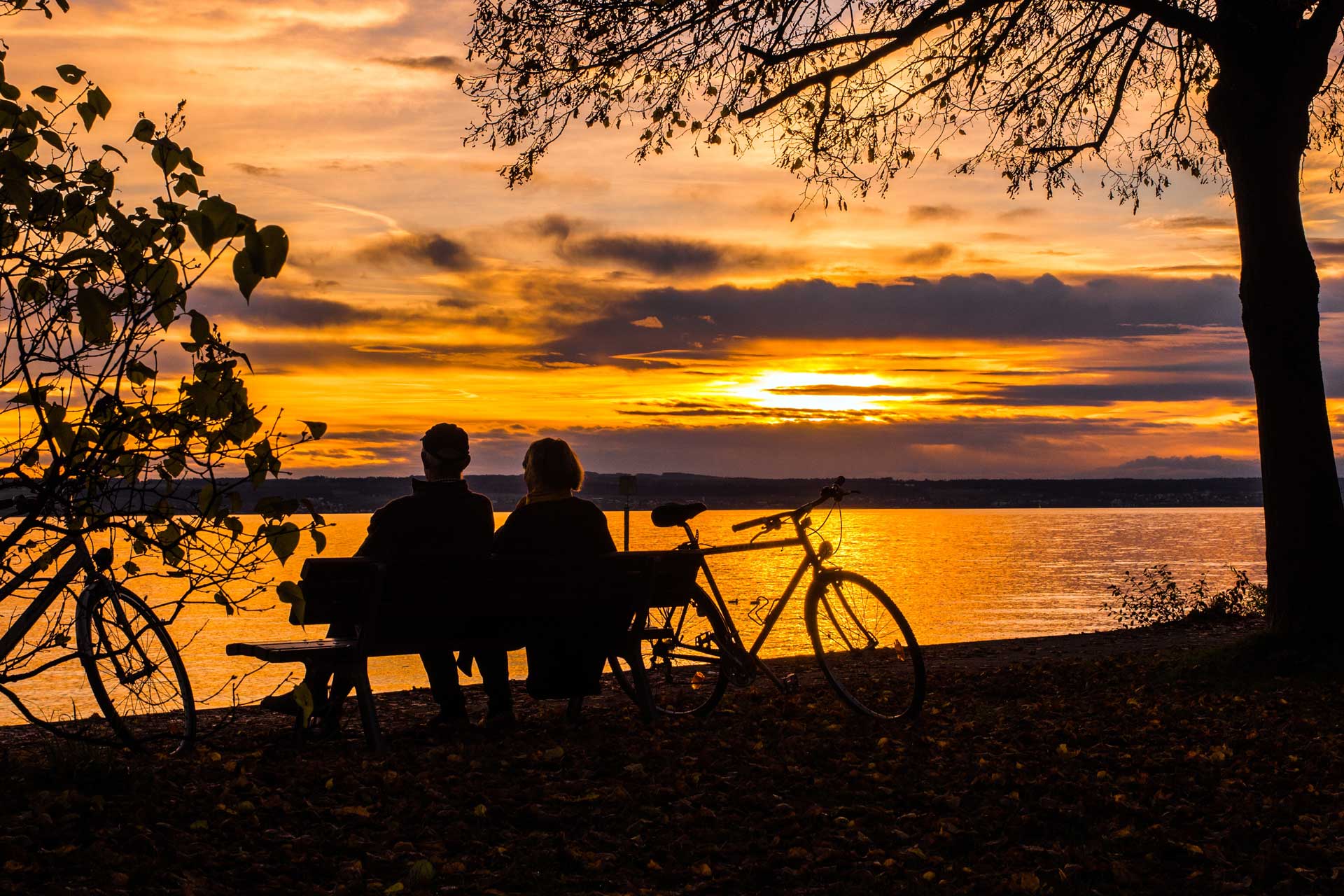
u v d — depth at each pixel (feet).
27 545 14.07
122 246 12.88
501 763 18.45
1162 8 31.17
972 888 13.60
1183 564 360.48
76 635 17.19
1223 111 30.68
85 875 12.34
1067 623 139.44
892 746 20.52
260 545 13.57
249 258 11.37
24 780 15.40
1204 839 15.39
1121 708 26.50
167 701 18.74
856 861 14.55
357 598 19.75
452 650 20.80
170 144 13.08
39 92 13.47
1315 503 29.81
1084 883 13.87
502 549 22.22
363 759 18.78
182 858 13.10
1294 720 23.65
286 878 12.94
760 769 18.54
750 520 24.40
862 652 23.84
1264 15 29.91
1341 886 13.53
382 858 13.80
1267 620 31.07
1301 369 29.99
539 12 33.32
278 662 19.10
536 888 13.30
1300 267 29.89
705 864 14.06
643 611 22.29
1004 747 21.08
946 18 33.06
